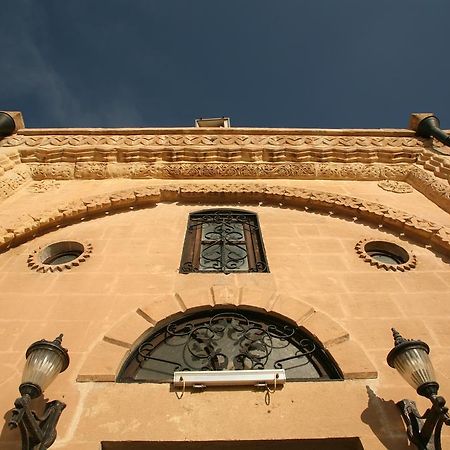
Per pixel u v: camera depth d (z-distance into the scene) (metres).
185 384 3.43
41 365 2.92
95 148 7.88
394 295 4.65
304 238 5.87
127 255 5.42
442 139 7.89
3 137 8.22
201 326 4.30
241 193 7.01
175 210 6.78
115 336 4.00
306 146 8.09
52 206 6.60
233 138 8.34
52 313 4.35
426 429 2.87
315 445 3.11
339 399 3.37
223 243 5.91
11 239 5.71
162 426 3.15
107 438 3.07
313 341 4.09
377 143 8.25
